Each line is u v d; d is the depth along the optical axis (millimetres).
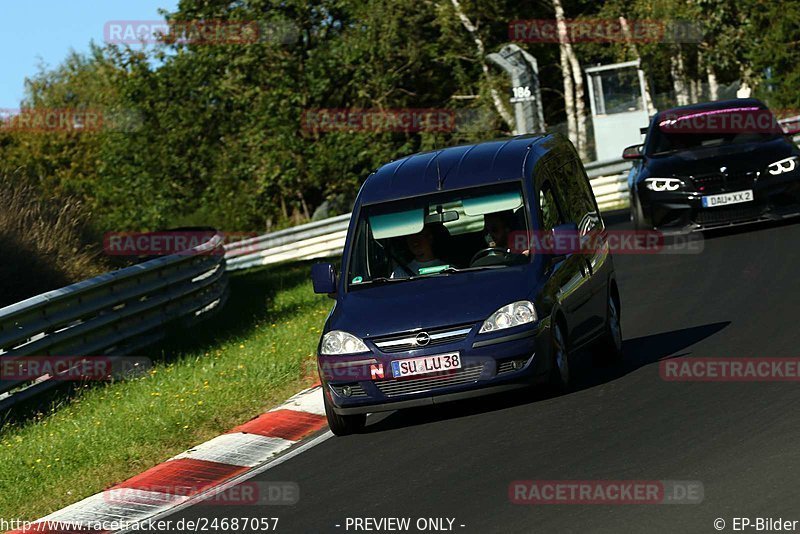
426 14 135500
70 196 66188
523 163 32438
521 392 31469
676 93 134750
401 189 32562
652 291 46062
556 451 24672
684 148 58875
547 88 148250
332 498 24188
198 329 52969
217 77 138000
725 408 26234
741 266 47875
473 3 133500
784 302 38625
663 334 37281
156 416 33781
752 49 120188
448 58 134875
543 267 30406
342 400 29406
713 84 134875
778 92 117625
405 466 25688
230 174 139875
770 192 55219
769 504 19219
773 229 56469
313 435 31062
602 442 24812
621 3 126938
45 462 30672
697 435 24266
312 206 143750
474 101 135625
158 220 142500
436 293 29797
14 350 39250
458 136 133250
